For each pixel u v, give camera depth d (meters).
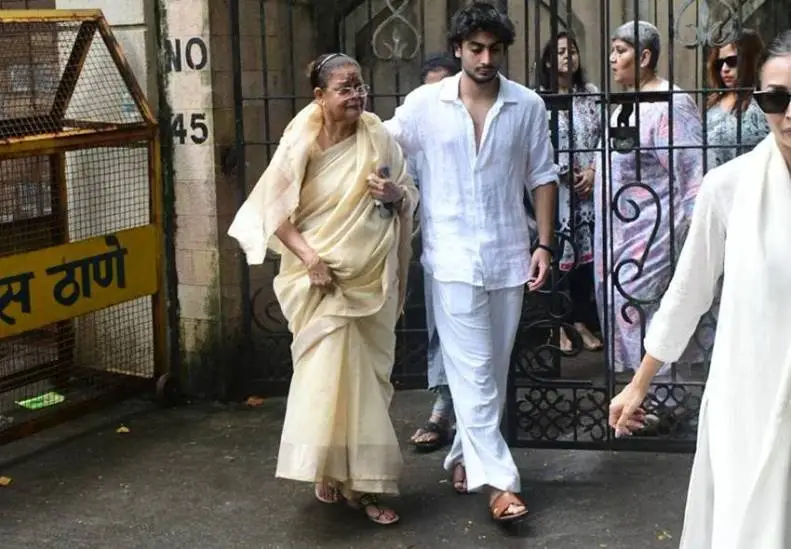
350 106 3.73
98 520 4.04
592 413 4.70
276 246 3.97
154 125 5.16
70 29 5.01
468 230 3.90
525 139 3.95
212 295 5.29
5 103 4.89
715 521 2.38
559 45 5.38
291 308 3.91
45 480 4.43
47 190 5.08
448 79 3.98
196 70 5.12
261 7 5.09
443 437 4.68
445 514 4.04
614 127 4.39
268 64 5.45
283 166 3.78
